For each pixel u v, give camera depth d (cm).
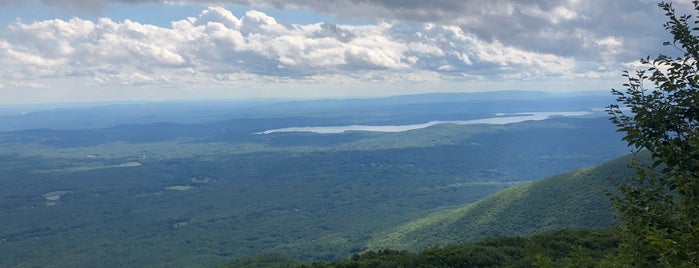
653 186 1179
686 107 1138
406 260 5203
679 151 1117
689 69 1162
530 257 4656
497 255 5031
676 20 1205
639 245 1158
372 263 5225
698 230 1030
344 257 14450
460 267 4894
